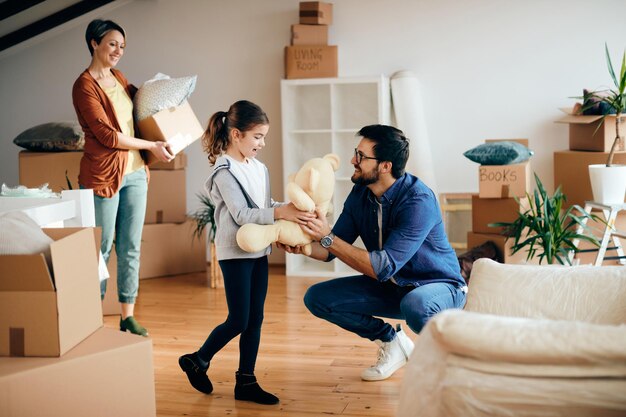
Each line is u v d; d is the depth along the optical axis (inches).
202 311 185.2
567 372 67.2
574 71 217.9
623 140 189.2
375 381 128.6
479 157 186.7
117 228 163.5
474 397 68.3
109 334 90.1
